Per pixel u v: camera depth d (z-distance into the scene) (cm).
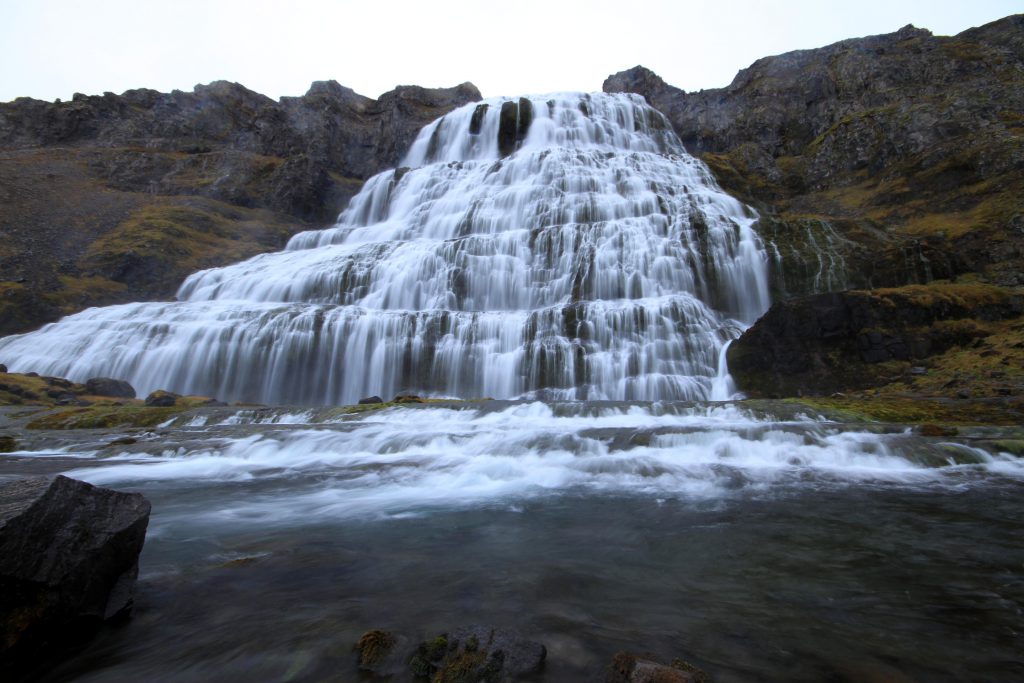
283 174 4884
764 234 2578
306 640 367
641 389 1942
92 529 406
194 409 1617
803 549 545
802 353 1786
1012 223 2380
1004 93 3397
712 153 5028
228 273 3231
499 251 2831
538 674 316
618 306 2170
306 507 744
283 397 2166
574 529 625
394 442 1159
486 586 457
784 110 4994
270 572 497
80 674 341
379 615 404
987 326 1839
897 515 661
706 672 319
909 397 1480
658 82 5981
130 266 3269
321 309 2350
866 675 321
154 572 497
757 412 1306
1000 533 589
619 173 3809
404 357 2156
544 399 1950
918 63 4341
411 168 4766
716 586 454
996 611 405
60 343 2362
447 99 6531
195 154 5269
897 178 3328
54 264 3198
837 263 2309
